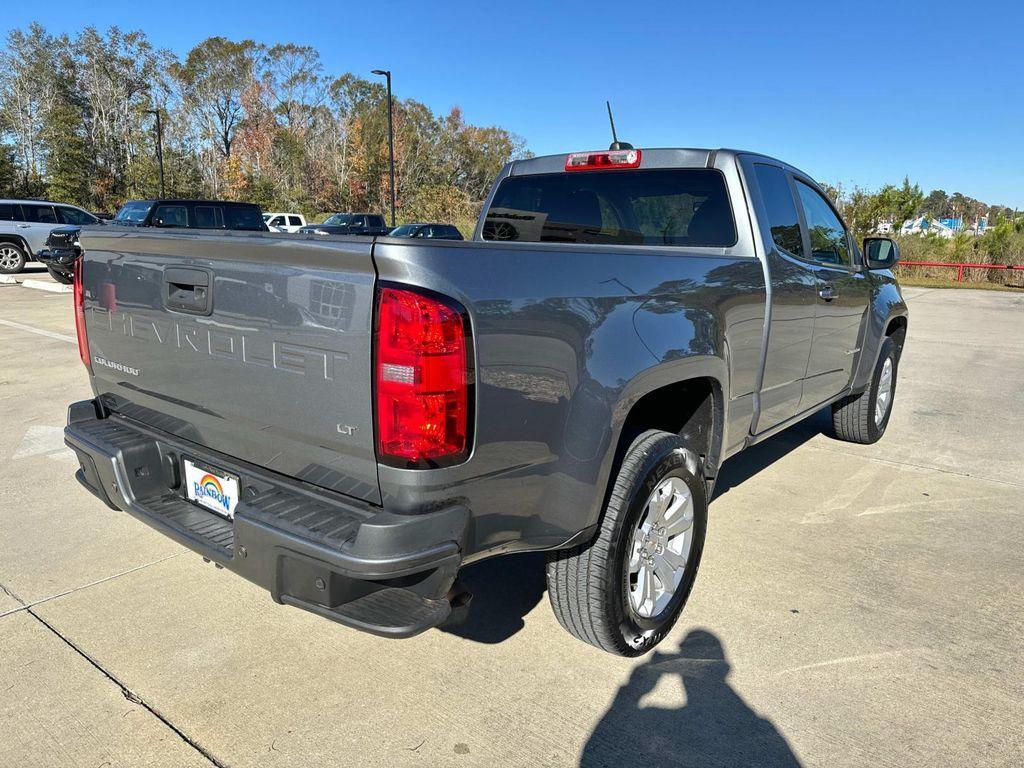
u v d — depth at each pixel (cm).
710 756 223
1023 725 238
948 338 1154
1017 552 367
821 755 223
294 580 204
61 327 1031
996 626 297
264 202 6725
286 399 213
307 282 202
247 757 221
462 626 295
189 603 307
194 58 8531
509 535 223
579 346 226
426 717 239
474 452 202
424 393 188
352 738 229
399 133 8112
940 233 2722
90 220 1952
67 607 302
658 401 316
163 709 241
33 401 625
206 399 240
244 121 8125
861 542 377
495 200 432
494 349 202
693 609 308
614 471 253
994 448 548
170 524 243
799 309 369
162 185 5447
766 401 356
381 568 188
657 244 371
